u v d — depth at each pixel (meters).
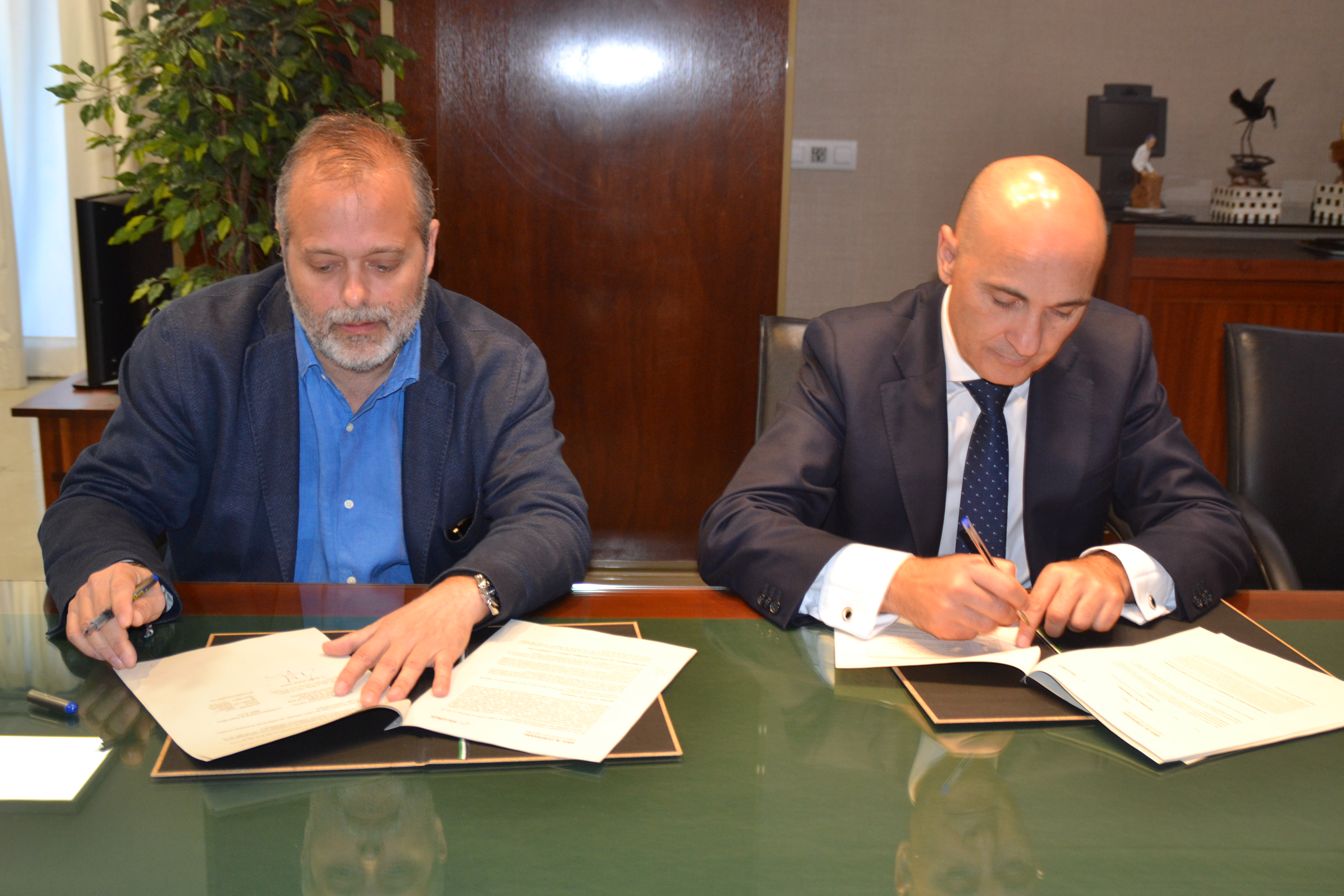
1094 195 1.22
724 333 3.17
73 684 0.97
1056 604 1.09
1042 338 1.22
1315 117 3.96
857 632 1.11
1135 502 1.44
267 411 1.38
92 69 2.62
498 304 3.12
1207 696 0.97
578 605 1.20
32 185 5.05
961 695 0.98
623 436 3.22
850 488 1.44
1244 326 1.72
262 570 1.41
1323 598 1.25
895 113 3.95
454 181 3.04
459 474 1.43
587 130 3.03
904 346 1.45
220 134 2.55
